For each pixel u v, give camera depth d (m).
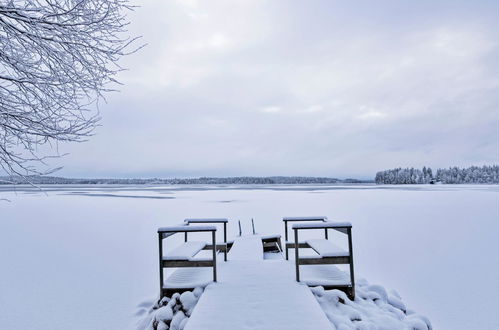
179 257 5.08
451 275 8.33
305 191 58.91
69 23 3.19
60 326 5.67
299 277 5.15
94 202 33.84
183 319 4.54
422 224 16.28
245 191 61.34
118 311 6.30
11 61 3.12
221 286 4.88
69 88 3.50
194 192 58.41
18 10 2.91
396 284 7.71
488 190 56.97
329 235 13.51
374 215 19.81
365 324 4.20
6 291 7.43
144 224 17.67
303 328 3.62
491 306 6.44
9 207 28.58
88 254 11.02
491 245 11.53
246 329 3.61
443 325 5.71
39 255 10.92
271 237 10.77
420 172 131.00
